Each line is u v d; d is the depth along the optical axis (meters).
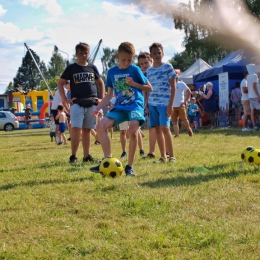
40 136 19.72
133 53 5.44
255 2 15.20
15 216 3.65
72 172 5.96
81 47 7.34
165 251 2.75
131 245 2.88
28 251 2.84
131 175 5.41
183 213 3.57
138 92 5.50
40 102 47.62
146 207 3.74
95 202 4.08
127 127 7.81
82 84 7.33
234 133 13.10
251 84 13.72
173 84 6.60
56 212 3.74
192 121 15.75
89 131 7.48
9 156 9.33
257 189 4.32
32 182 5.30
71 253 2.79
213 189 4.38
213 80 20.31
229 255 2.64
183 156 7.41
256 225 3.16
